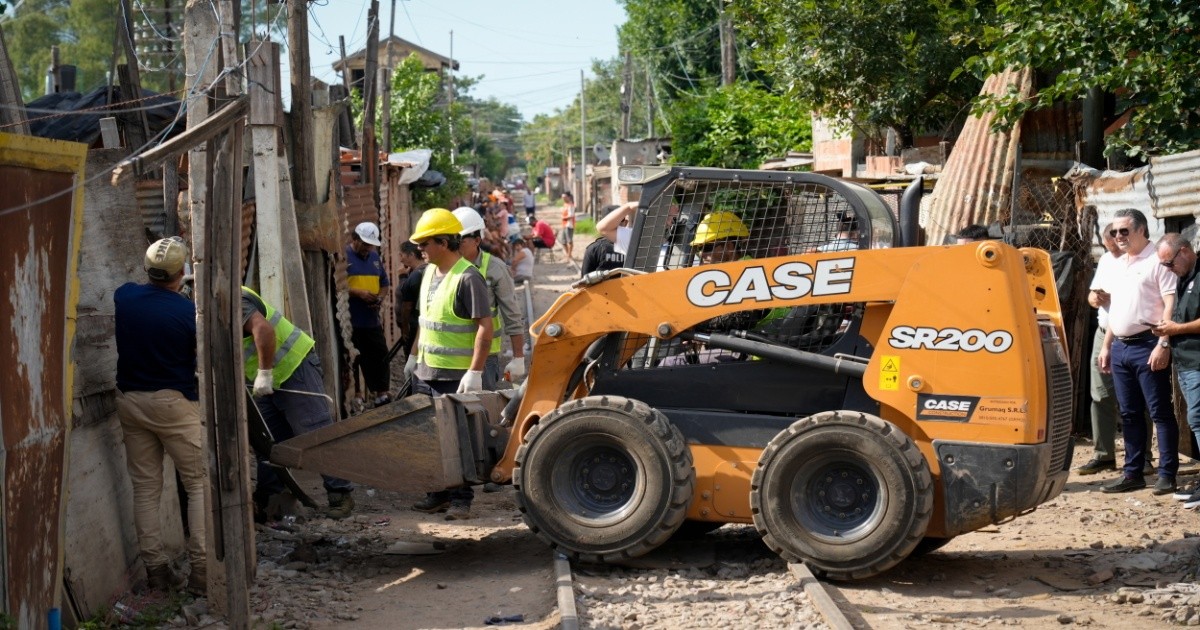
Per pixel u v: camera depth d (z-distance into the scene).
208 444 5.48
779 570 6.76
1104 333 9.09
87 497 5.93
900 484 6.27
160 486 6.47
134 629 5.80
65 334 5.30
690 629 5.70
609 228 10.09
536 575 6.84
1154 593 6.13
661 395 7.12
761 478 6.57
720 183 7.08
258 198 9.12
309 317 9.81
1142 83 9.92
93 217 6.43
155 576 6.43
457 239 8.27
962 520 6.40
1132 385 8.56
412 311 10.65
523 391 7.52
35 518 4.90
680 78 48.16
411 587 6.72
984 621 5.80
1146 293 8.33
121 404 6.24
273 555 7.41
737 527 7.95
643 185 7.21
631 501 6.71
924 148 15.47
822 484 6.55
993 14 13.42
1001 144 11.21
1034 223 11.17
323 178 11.56
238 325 5.52
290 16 10.30
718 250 7.09
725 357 7.04
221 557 5.54
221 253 5.46
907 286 6.46
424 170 20.98
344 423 7.25
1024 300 6.35
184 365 6.32
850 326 6.75
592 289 7.01
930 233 11.66
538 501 6.82
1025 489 6.29
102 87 11.99
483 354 8.09
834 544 6.44
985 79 11.49
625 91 49.44
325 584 6.74
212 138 5.45
